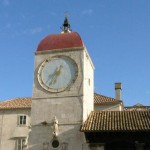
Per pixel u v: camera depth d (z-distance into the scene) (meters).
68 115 27.52
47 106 28.17
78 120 27.19
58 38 30.52
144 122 26.59
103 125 26.45
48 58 29.61
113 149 26.20
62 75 28.83
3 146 45.94
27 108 47.28
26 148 27.70
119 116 28.58
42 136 27.38
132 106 47.72
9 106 47.75
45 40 30.73
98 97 47.28
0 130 46.78
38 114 28.09
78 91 28.02
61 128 27.25
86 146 26.20
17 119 47.00
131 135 25.62
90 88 31.03
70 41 29.88
